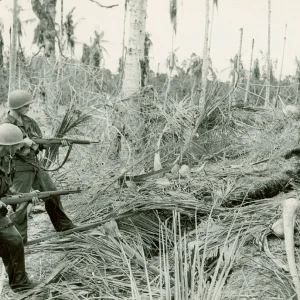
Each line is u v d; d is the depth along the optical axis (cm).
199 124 728
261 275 367
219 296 311
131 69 803
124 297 370
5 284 402
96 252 443
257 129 789
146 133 756
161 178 612
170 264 423
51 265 426
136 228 487
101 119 729
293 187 589
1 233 373
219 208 514
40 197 413
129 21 807
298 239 415
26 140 445
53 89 782
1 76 1870
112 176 641
